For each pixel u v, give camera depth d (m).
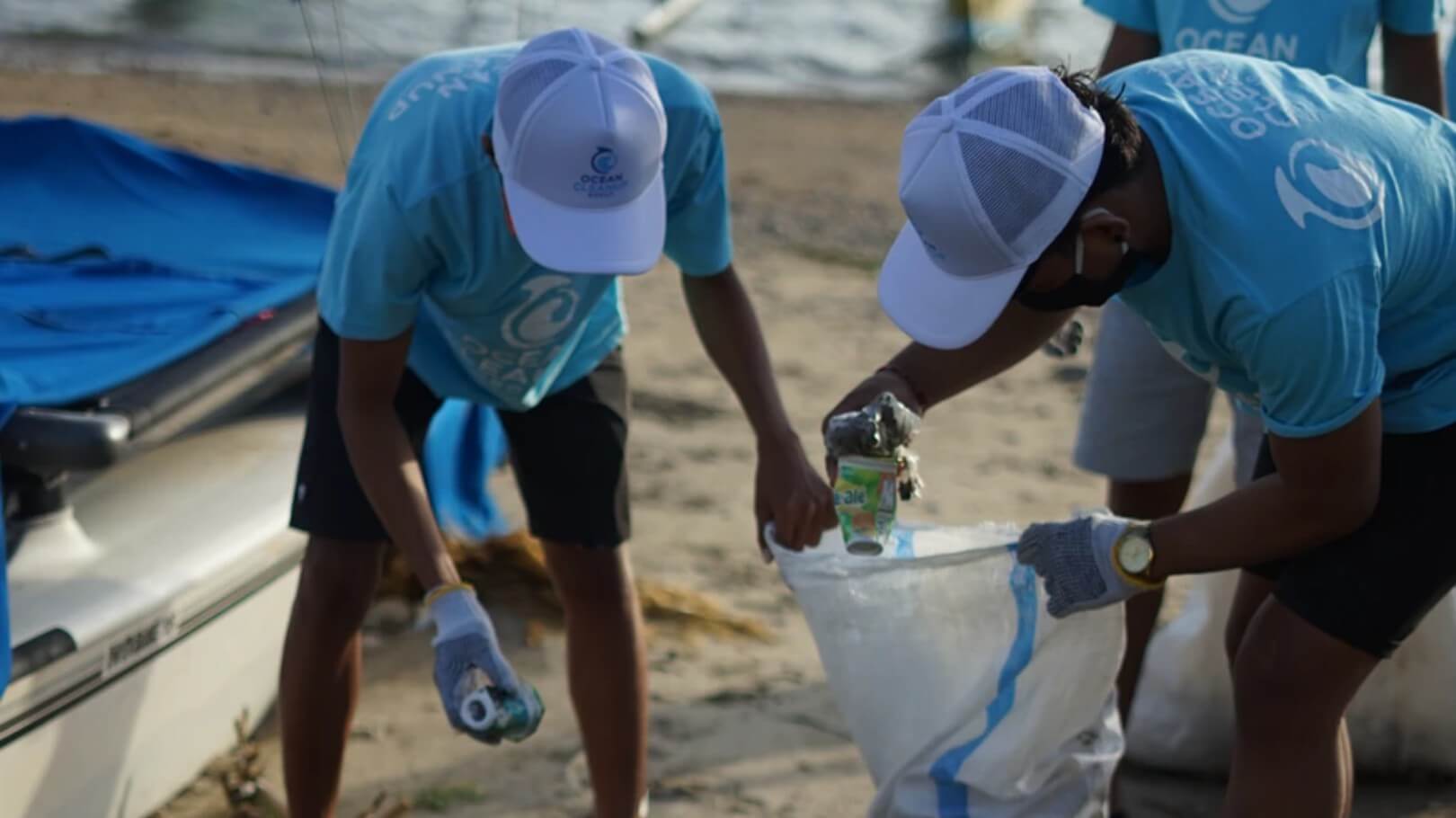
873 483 2.92
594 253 2.70
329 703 3.34
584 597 3.44
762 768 4.06
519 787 3.93
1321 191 2.41
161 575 3.67
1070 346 3.05
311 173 9.98
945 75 16.73
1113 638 2.96
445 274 3.01
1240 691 2.84
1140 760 4.06
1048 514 5.82
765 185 11.17
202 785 3.91
